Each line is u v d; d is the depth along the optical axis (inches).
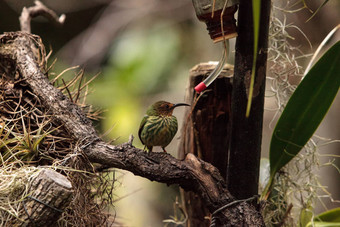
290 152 221.9
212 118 243.4
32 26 741.9
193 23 657.6
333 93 209.2
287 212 239.0
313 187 259.9
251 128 209.8
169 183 212.4
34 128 240.8
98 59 679.7
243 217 206.2
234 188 215.5
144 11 685.3
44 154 227.0
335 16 419.5
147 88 586.6
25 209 187.3
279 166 225.3
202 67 251.8
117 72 589.0
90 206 230.2
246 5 201.2
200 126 246.1
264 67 205.9
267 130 517.0
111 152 213.2
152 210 566.6
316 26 422.6
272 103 514.9
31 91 246.7
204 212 252.7
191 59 633.6
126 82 579.8
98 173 246.7
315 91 210.1
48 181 188.1
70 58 713.6
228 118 242.1
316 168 286.7
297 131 218.1
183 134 257.8
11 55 256.8
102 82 585.6
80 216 214.1
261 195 225.6
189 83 252.5
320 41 429.7
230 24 203.3
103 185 233.0
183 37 645.3
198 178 209.9
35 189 188.9
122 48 609.9
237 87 209.0
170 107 280.8
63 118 228.2
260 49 203.2
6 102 243.8
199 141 247.4
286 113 215.8
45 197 186.9
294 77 344.8
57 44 764.0
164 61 606.9
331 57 203.6
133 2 706.2
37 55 278.4
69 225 212.7
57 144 235.3
